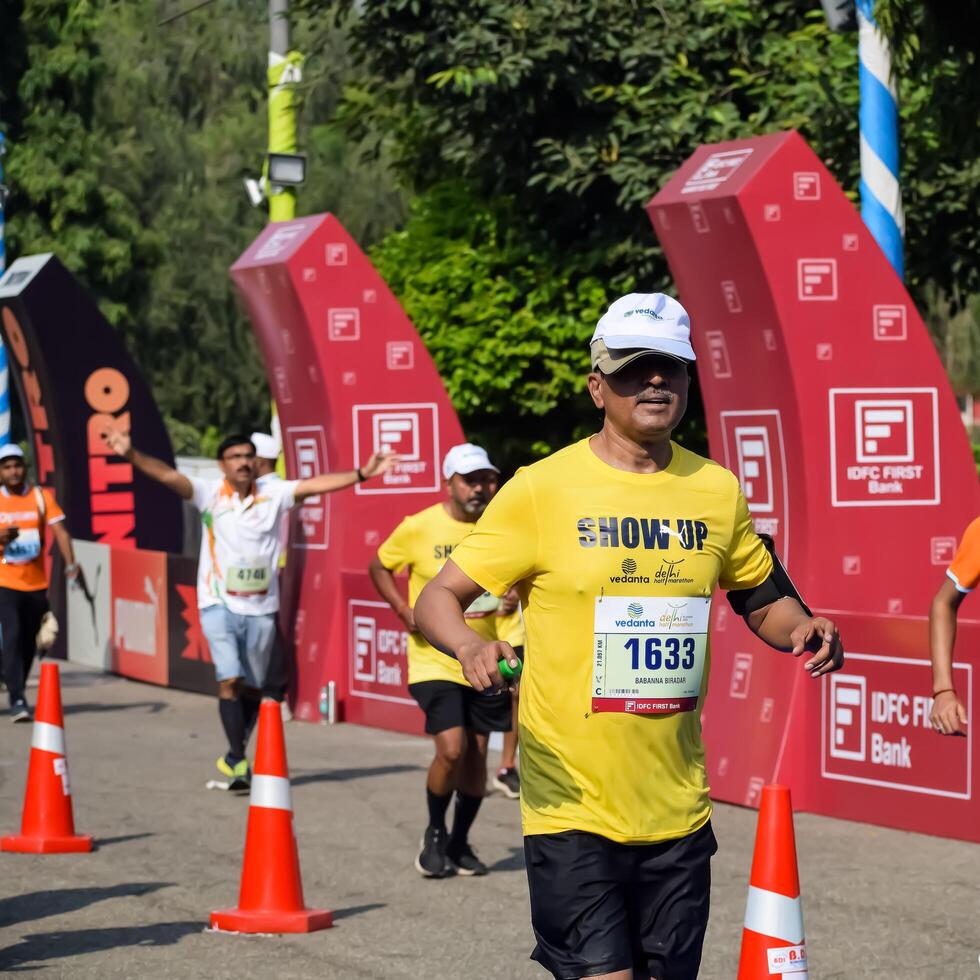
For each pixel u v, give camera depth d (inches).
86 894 403.5
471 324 942.4
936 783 462.6
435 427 720.3
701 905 222.4
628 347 213.5
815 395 506.0
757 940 236.1
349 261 706.8
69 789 462.0
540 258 935.0
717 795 518.3
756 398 517.7
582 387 925.2
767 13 900.6
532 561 218.5
